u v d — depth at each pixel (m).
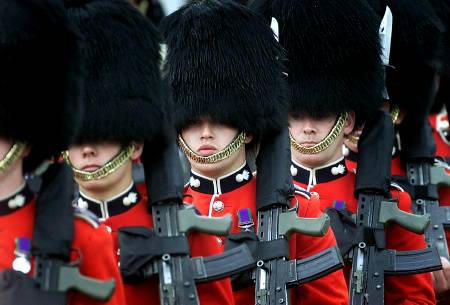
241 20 18.70
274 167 18.25
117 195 16.83
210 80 18.41
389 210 19.62
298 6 20.09
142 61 16.83
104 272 14.40
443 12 23.55
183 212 16.52
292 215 17.92
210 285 16.84
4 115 14.26
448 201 22.42
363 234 19.50
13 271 13.83
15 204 14.42
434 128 26.27
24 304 13.71
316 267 17.91
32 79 14.38
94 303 14.23
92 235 14.31
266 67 18.62
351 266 19.53
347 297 18.97
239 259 16.80
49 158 14.63
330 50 19.98
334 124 20.00
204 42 18.52
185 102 18.42
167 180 16.59
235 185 18.58
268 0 20.34
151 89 16.83
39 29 14.36
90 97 16.50
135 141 16.66
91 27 16.69
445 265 21.20
